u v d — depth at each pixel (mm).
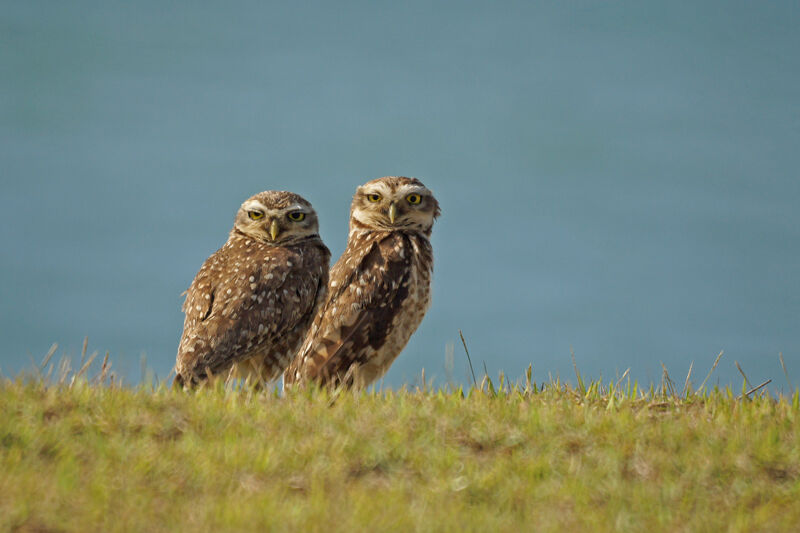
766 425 13172
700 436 12812
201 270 18016
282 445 12070
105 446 11820
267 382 17797
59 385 13641
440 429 12719
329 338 17562
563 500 11156
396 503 10836
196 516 10359
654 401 15086
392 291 17844
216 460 11656
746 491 11422
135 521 10164
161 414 12906
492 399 14359
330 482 11375
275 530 10117
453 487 11344
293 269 17797
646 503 11133
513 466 11945
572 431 12828
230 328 16969
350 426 12711
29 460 11367
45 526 10000
